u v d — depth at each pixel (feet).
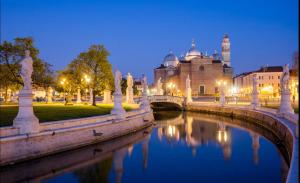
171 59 623.77
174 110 369.50
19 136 87.45
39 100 358.02
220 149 120.57
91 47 235.40
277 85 479.82
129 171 90.68
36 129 93.25
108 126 131.85
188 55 613.52
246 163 98.78
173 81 574.15
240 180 82.28
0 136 85.05
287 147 108.47
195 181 81.97
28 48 184.55
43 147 95.25
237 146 125.70
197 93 526.57
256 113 201.26
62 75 277.23
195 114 302.66
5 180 82.99
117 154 111.34
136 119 165.68
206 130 176.65
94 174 87.20
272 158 104.22
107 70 234.99
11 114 137.69
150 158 105.81
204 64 531.09
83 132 113.70
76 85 240.12
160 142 136.46
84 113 160.25
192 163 99.91
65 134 104.42
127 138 145.18
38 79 187.11
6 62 179.22
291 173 53.62
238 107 247.91
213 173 88.74
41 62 189.88
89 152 114.21
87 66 234.17
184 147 125.49
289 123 124.36
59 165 96.43
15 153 86.58
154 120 240.53
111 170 91.50
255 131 167.84
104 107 216.74
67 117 138.10
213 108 302.45
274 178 83.41
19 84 189.57
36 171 90.07
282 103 152.35
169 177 85.30
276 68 494.59
